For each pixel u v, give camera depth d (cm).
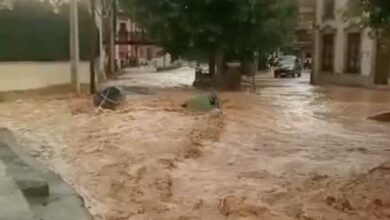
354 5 1134
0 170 781
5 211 569
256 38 2808
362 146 1210
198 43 2744
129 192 785
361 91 2850
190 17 2630
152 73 5041
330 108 1992
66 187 761
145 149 1093
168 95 2298
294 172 945
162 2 2631
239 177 901
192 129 1336
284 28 3008
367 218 689
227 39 2719
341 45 3331
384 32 1126
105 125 1404
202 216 686
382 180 883
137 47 6925
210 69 2911
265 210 711
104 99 1747
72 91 2264
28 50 2158
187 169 952
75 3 2181
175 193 793
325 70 3519
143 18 2753
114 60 4578
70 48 2272
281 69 4481
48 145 1123
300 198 773
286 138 1302
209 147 1159
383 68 3031
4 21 2069
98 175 877
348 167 992
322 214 701
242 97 2331
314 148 1179
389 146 1212
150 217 677
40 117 1557
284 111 1866
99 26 3219
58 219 611
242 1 2603
